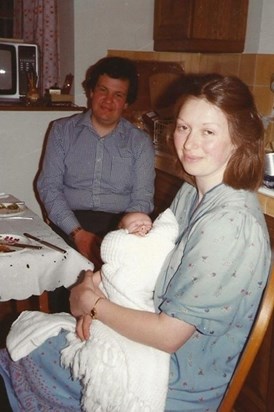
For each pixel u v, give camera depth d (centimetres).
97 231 233
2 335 227
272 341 159
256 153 102
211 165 102
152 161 240
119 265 113
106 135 234
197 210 108
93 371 106
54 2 340
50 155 236
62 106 284
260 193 178
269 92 244
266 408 166
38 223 194
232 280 97
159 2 279
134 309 106
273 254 126
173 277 102
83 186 238
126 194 242
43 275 166
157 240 113
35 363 123
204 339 107
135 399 105
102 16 280
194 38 248
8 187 286
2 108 269
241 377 102
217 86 99
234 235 96
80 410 116
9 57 285
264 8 237
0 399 151
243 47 255
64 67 313
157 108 301
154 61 296
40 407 117
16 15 364
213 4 246
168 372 108
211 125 99
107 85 224
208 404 112
